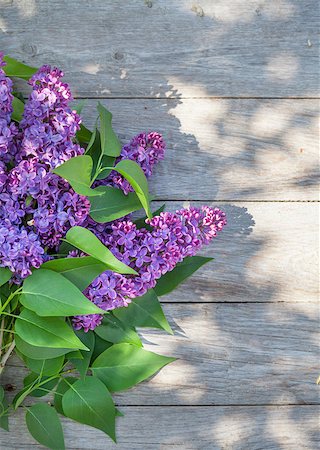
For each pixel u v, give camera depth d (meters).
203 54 0.97
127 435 0.95
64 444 0.93
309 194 0.97
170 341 0.96
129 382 0.92
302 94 0.98
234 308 0.96
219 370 0.96
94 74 0.96
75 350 0.91
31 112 0.84
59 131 0.84
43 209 0.84
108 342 0.94
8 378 0.94
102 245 0.82
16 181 0.83
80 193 0.81
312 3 0.98
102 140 0.88
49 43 0.96
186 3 0.97
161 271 0.86
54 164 0.83
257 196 0.97
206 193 0.96
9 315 0.88
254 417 0.96
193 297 0.96
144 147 0.91
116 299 0.86
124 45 0.96
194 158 0.97
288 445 0.97
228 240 0.97
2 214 0.84
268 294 0.97
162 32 0.97
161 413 0.96
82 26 0.96
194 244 0.87
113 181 0.90
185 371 0.96
